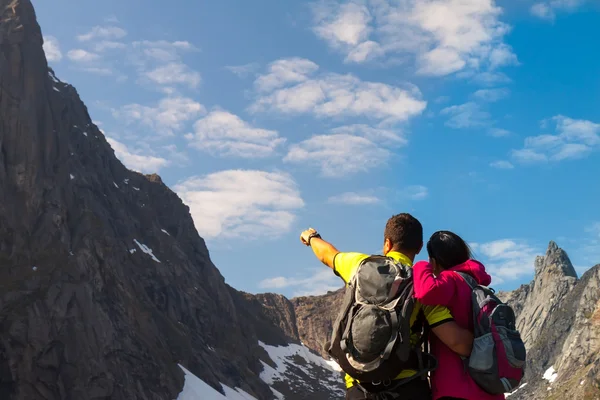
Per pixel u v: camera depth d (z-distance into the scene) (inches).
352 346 261.6
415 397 270.4
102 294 5472.4
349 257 286.7
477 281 285.9
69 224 5580.7
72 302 4773.6
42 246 5068.9
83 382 4505.4
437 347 281.7
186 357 6496.1
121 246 6998.0
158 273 7416.3
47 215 5221.5
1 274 4682.6
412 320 273.6
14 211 5054.1
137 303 6122.1
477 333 266.7
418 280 266.7
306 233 312.7
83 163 7362.2
